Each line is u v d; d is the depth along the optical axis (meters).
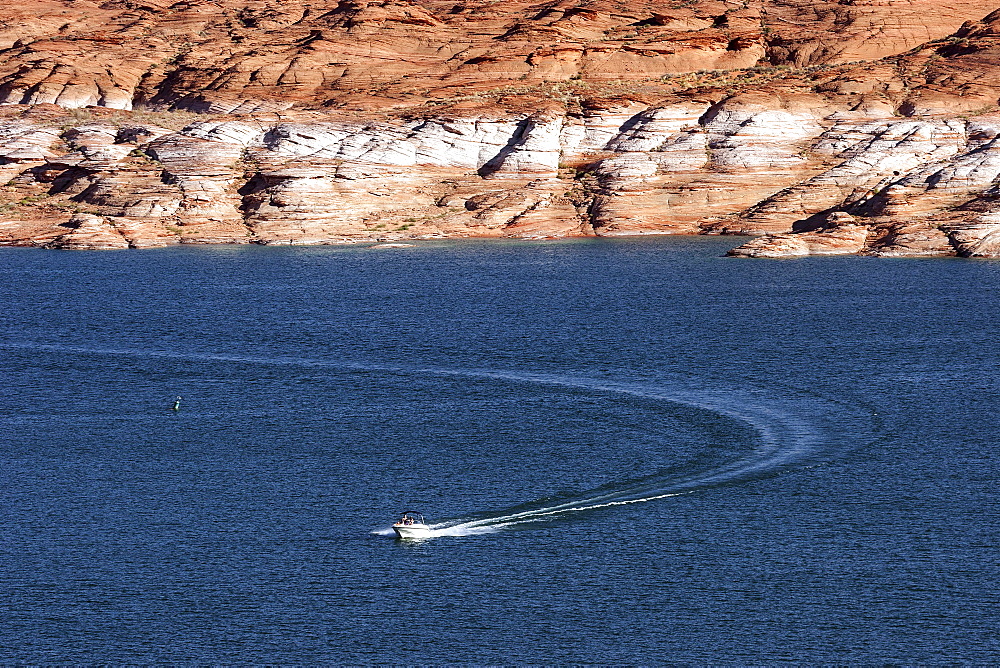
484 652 190.38
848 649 189.88
